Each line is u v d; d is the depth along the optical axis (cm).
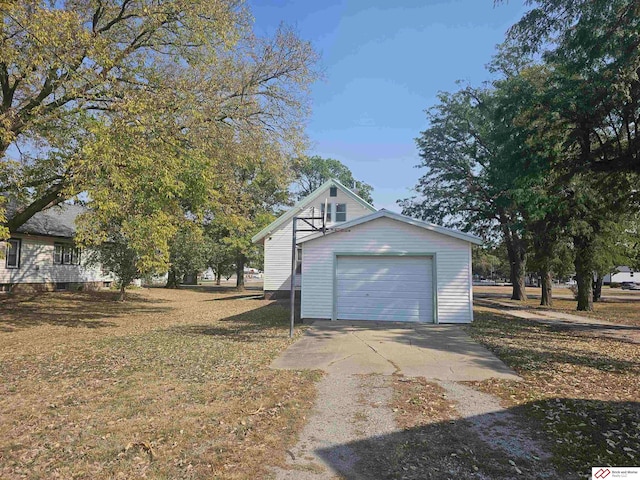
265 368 719
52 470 363
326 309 1340
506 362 765
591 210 1792
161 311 1755
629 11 898
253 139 1490
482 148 2680
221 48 1341
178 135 1241
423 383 627
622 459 382
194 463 376
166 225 1188
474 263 7475
